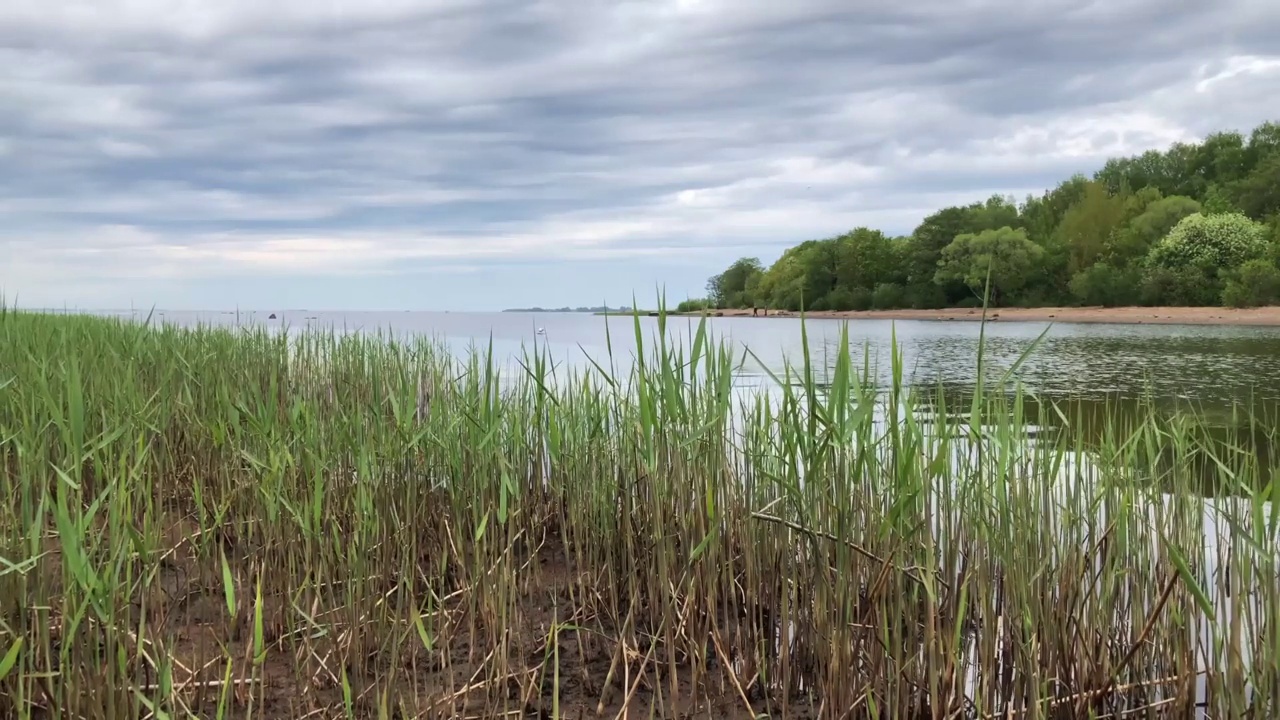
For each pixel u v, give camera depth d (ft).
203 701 9.21
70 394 8.41
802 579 10.77
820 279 209.67
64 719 8.09
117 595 8.90
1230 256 159.33
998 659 10.34
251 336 24.89
